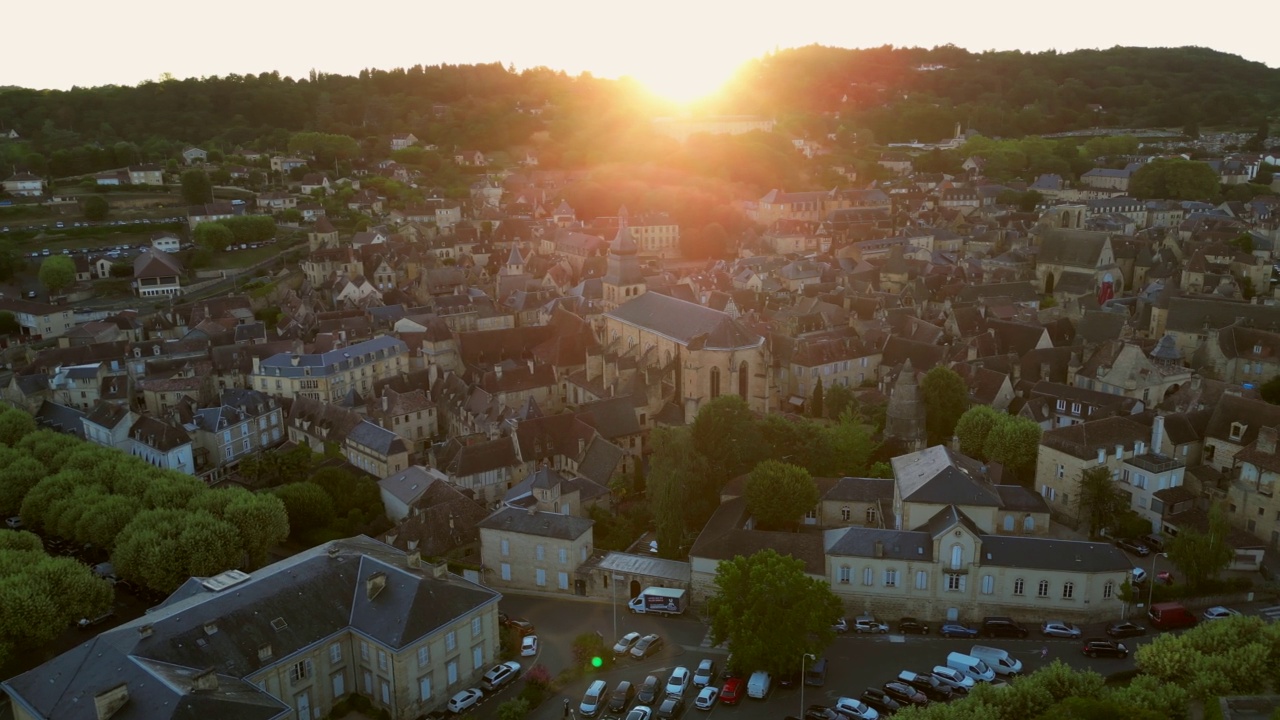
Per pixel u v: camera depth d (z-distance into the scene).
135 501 154.88
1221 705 96.50
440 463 188.38
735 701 115.94
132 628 107.38
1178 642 108.25
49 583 126.88
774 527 157.12
